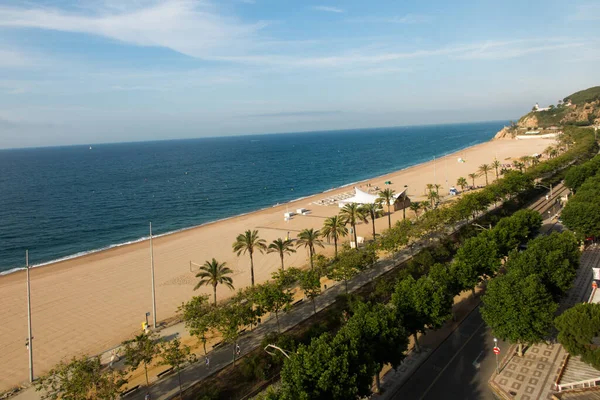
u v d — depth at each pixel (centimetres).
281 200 17800
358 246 9544
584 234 7975
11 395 4609
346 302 6356
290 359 3825
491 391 4197
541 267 5600
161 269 8925
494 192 11206
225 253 9912
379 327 4347
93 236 12444
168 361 4341
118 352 5375
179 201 17688
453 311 6109
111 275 8619
